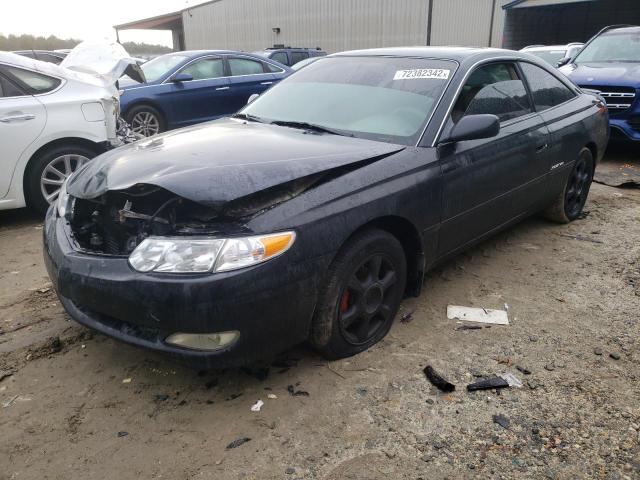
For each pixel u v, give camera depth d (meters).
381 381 2.84
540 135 4.21
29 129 5.01
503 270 4.22
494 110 3.85
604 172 7.36
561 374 2.92
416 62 3.78
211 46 32.19
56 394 2.74
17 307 3.61
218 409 2.63
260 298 2.42
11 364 2.97
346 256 2.76
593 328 3.38
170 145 3.09
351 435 2.46
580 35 26.08
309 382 2.82
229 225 2.46
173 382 2.83
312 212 2.59
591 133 5.00
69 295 2.66
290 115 3.75
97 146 5.48
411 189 3.04
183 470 2.27
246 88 9.47
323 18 26.75
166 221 2.58
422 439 2.45
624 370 2.96
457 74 3.56
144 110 8.44
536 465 2.30
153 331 2.49
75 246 2.75
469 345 3.19
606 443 2.43
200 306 2.33
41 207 5.25
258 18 29.31
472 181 3.49
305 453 2.36
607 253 4.57
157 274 2.38
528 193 4.24
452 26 23.97
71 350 3.11
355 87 3.76
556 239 4.89
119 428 2.51
